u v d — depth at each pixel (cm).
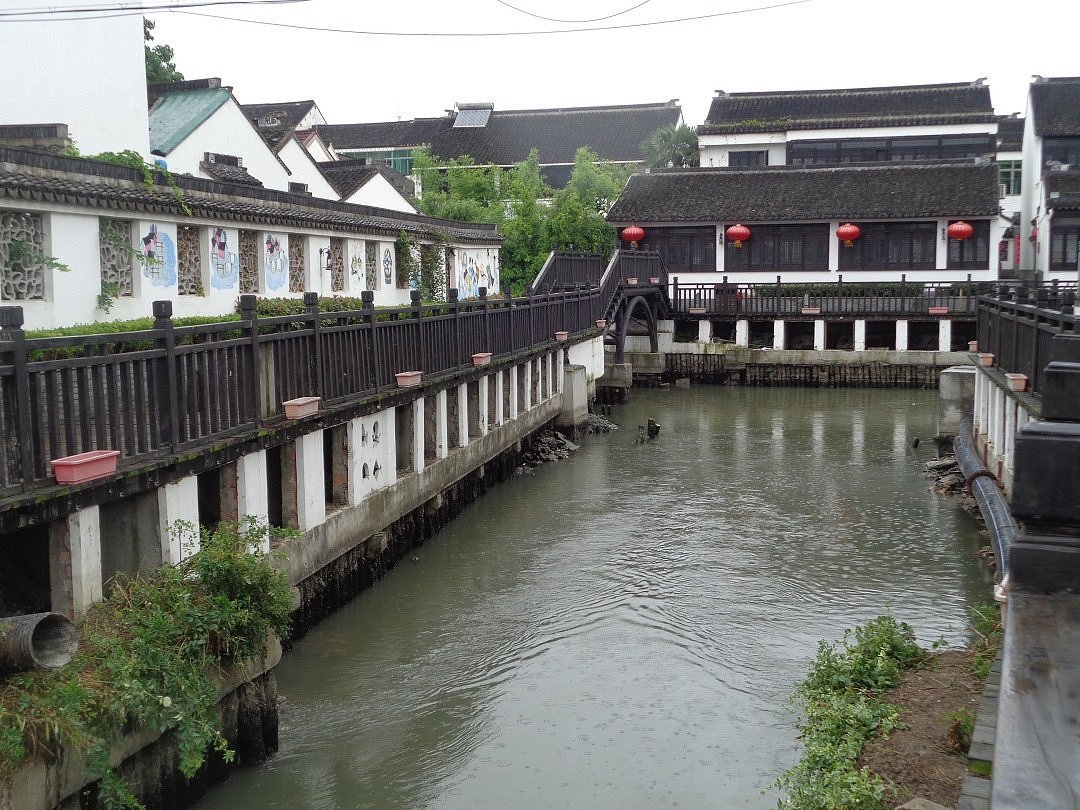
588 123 5550
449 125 5666
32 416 765
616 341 3406
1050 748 344
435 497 1692
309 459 1212
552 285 2905
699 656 1203
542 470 2280
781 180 4159
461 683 1130
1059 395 584
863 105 4822
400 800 888
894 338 3850
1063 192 3744
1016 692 384
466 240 3009
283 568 1137
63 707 664
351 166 3438
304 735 1002
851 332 3906
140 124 2192
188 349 945
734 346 3788
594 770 941
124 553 941
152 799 787
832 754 773
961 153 4500
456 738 1002
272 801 880
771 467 2316
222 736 866
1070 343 868
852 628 1288
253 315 1062
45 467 776
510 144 5406
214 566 880
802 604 1388
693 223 4053
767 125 4694
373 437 1423
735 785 912
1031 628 443
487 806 877
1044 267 3816
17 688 670
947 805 695
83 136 2033
